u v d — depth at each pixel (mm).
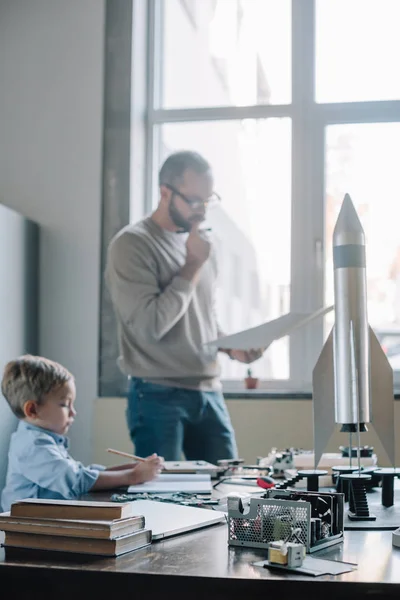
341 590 874
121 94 3270
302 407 3041
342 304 1355
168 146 3430
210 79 3406
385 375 1436
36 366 1889
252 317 3275
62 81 3312
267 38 3373
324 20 3342
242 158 3344
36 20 3346
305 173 3297
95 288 3229
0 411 2670
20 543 1063
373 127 3281
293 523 1034
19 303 3021
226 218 3314
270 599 882
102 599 921
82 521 1029
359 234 1359
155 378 2865
